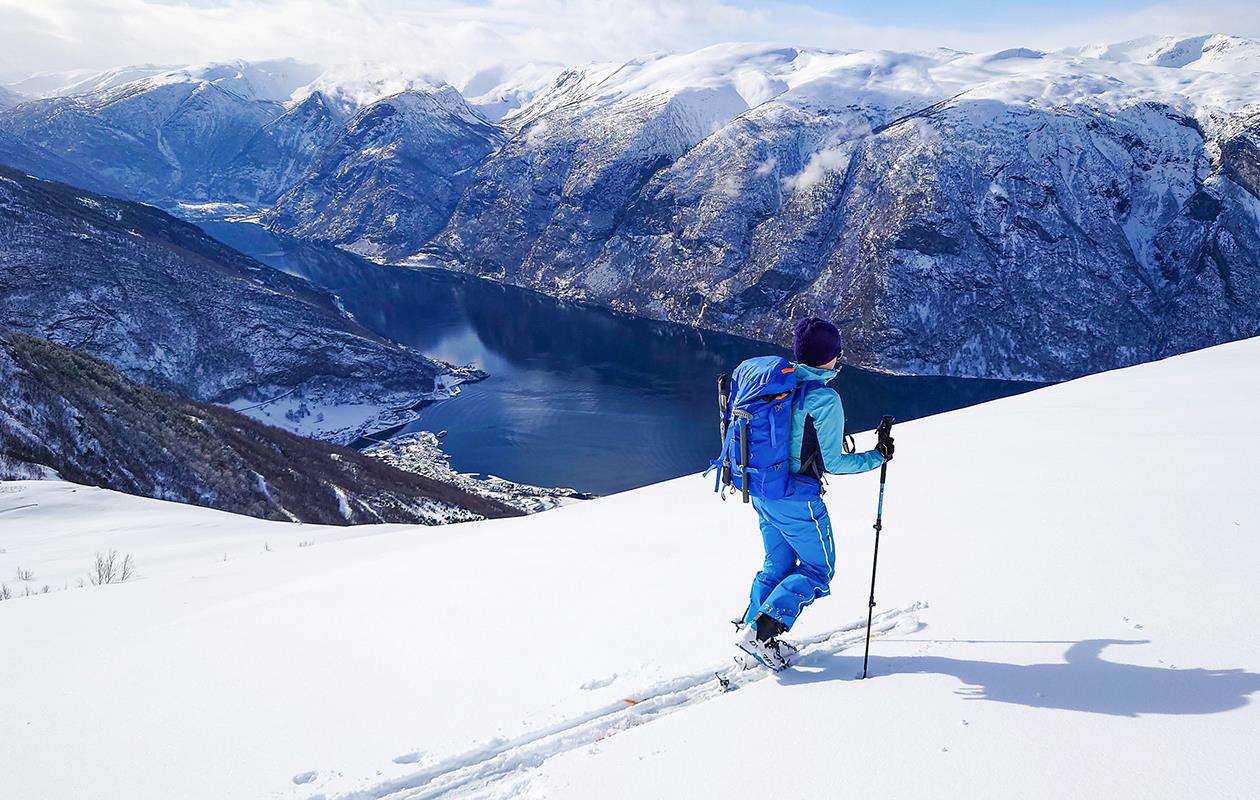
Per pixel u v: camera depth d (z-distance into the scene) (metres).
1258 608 3.74
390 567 8.04
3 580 15.80
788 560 4.05
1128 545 4.86
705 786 2.95
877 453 3.75
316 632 5.48
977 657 3.70
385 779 3.36
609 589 5.52
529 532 9.28
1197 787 2.51
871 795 2.73
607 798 2.98
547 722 3.69
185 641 5.73
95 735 4.07
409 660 4.66
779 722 3.32
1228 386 12.49
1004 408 14.83
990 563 4.91
